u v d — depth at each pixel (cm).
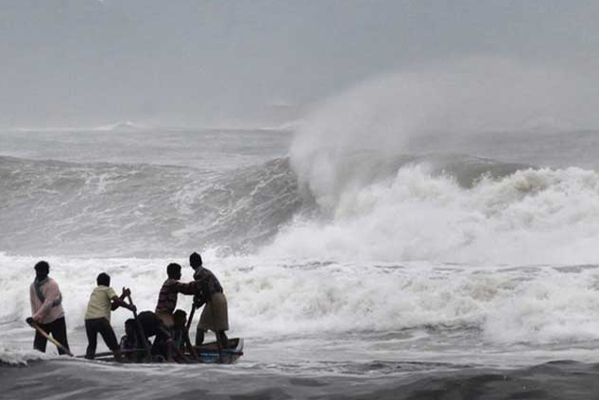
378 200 9175
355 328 5588
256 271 6612
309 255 8938
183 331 4216
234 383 3023
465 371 2983
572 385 2764
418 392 2758
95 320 4172
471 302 5566
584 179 8219
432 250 7994
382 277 6159
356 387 2877
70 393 2980
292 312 5953
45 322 4172
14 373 3275
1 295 7131
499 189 8481
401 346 4938
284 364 3691
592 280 5616
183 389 2952
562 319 5103
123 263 7806
